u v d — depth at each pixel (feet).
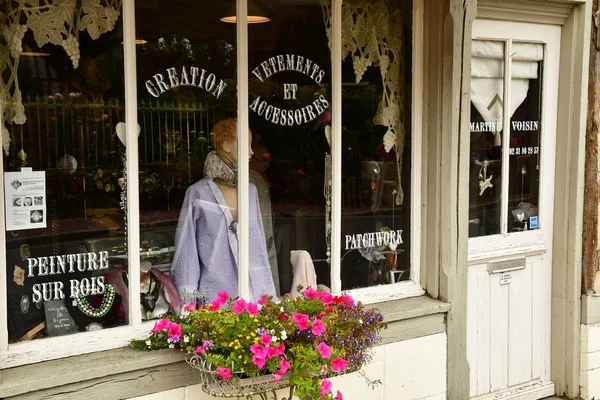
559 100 16.79
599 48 16.43
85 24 11.10
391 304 14.25
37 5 10.73
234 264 12.75
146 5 11.58
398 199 14.66
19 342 10.87
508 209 16.33
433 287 14.65
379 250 14.49
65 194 11.14
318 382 11.26
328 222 13.83
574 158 16.60
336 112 13.66
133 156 11.59
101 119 11.34
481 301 15.92
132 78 11.47
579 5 16.28
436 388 14.56
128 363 11.05
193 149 12.24
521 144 16.49
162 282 12.08
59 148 11.03
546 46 16.51
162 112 11.87
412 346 14.17
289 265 13.42
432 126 14.39
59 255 11.14
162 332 11.48
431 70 14.30
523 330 16.72
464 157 14.30
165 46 11.81
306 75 13.32
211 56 12.26
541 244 16.76
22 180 10.75
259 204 12.97
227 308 11.63
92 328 11.47
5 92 10.53
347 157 13.96
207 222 12.47
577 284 16.81
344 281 14.11
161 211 12.00
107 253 11.55
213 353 10.93
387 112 14.35
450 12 13.66
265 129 12.92
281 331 10.79
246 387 10.82
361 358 11.65
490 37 15.62
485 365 16.14
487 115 15.89
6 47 10.52
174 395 11.60
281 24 12.92
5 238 10.64
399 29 14.38
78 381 10.71
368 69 14.06
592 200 16.70
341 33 13.65
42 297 11.05
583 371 16.97
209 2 12.14
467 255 14.67
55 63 10.91
